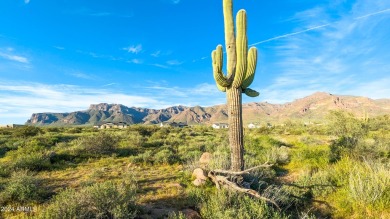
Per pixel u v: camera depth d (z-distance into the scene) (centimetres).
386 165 841
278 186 751
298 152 1225
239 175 720
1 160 1373
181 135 3106
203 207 598
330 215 606
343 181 749
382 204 579
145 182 908
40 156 1223
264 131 4128
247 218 500
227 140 1919
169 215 550
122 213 515
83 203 528
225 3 748
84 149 1502
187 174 979
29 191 718
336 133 1647
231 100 750
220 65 728
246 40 716
